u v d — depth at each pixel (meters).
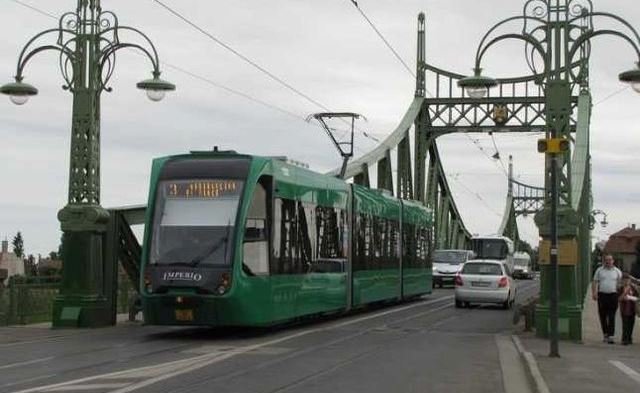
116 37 20.41
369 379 12.30
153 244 17.64
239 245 17.25
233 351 15.42
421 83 58.72
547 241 18.80
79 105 20.53
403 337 18.84
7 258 59.09
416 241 33.88
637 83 17.81
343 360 14.41
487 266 30.08
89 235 20.31
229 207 17.52
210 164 18.05
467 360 14.85
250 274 17.48
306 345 16.73
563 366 13.97
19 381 11.53
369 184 42.72
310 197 20.80
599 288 18.50
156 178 18.20
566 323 18.45
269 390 11.08
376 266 27.19
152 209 17.91
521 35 19.30
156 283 17.31
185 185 17.89
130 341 17.25
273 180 18.48
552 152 15.68
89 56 20.55
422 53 59.34
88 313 20.22
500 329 21.34
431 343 17.64
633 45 18.28
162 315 17.33
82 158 20.52
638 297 19.42
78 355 14.72
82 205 20.33
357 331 20.16
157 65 19.95
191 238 17.47
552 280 15.38
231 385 11.43
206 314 17.08
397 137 52.12
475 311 28.62
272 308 18.30
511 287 30.70
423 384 11.96
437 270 49.38
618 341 19.00
